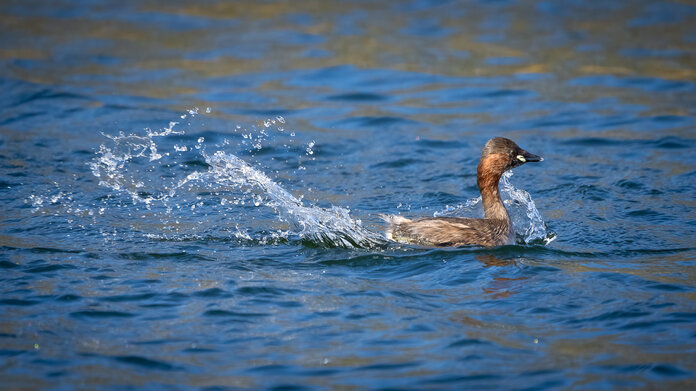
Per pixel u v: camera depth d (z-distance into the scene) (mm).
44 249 12086
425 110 21906
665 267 11664
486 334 9477
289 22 30578
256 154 18266
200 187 15898
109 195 15133
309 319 9844
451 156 18312
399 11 31953
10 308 9922
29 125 19703
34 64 25141
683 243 12719
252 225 13633
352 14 31641
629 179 16281
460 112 21766
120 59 26219
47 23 30188
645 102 21969
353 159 18078
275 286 10867
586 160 17812
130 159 17469
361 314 10008
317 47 27578
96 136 19000
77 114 20719
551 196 15547
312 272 11461
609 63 25375
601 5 32031
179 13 31828
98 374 8398
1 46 26953
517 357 8914
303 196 15547
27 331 9312
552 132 19938
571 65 25344
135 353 8875
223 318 9805
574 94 22922
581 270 11547
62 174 16250
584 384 8305
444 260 11961
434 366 8695
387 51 27062
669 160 17484
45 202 14531
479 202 15297
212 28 29781
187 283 10883
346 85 24047
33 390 8047
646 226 13602
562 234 13305
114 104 21641
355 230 13086
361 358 8875
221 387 8219
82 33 28875
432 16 31156
